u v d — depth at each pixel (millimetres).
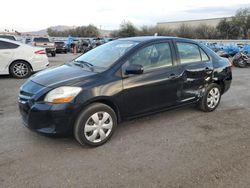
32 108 3902
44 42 24469
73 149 4043
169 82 4852
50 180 3279
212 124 5184
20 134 4520
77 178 3328
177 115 5617
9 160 3703
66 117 3852
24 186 3160
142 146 4191
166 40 5020
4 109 5852
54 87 3885
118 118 4387
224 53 22031
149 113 4746
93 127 4062
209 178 3357
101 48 5227
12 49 9625
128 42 4902
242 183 3270
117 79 4238
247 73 12516
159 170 3520
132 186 3188
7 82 8984
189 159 3812
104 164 3652
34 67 9945
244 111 6066
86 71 4320
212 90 5785
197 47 5527
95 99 4020
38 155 3850
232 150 4109
